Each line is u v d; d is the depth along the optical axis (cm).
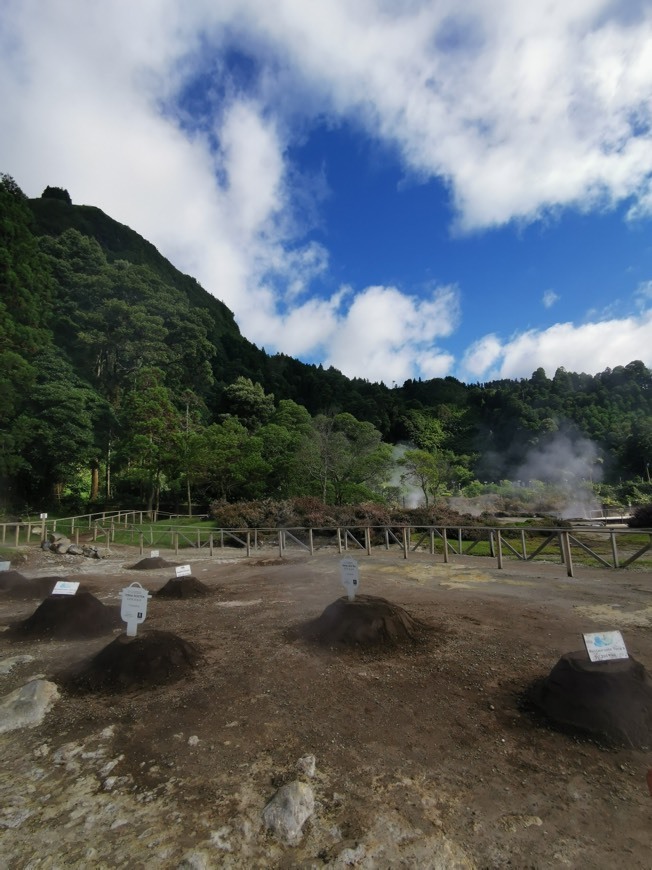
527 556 1180
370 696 347
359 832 205
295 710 327
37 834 209
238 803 227
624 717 283
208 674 394
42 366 2864
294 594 738
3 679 400
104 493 3272
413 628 496
